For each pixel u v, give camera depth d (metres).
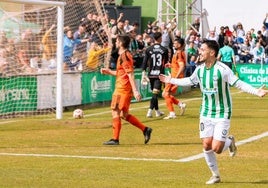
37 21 42.72
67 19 49.31
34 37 42.09
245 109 44.47
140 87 50.94
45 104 41.66
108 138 30.48
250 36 67.50
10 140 29.80
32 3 37.25
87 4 50.62
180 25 69.31
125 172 22.28
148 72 39.50
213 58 20.28
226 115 20.14
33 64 41.69
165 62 39.22
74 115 38.72
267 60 65.88
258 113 41.78
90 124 35.47
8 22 41.97
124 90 28.33
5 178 21.12
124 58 28.22
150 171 22.48
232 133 32.06
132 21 64.25
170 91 38.94
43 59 42.19
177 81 20.94
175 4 69.44
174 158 25.05
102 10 54.31
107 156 25.44
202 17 71.06
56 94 39.75
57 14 40.53
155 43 39.31
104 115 41.00
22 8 42.91
